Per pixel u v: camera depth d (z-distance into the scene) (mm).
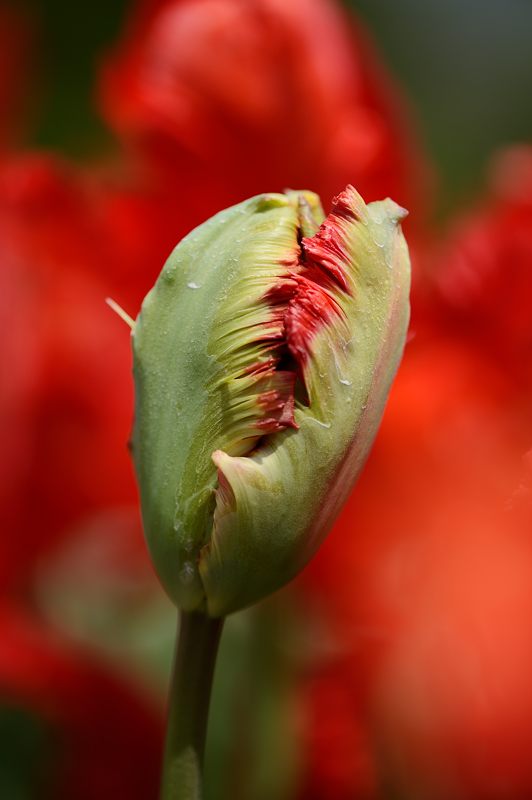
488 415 537
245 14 556
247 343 390
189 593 397
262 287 390
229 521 390
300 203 396
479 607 489
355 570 534
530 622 484
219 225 396
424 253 576
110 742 564
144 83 563
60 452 583
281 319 389
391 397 537
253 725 536
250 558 392
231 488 387
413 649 509
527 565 489
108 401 582
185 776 401
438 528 516
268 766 534
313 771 531
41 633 578
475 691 487
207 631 401
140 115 561
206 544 394
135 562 621
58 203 570
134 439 401
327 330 387
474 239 550
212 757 567
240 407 390
